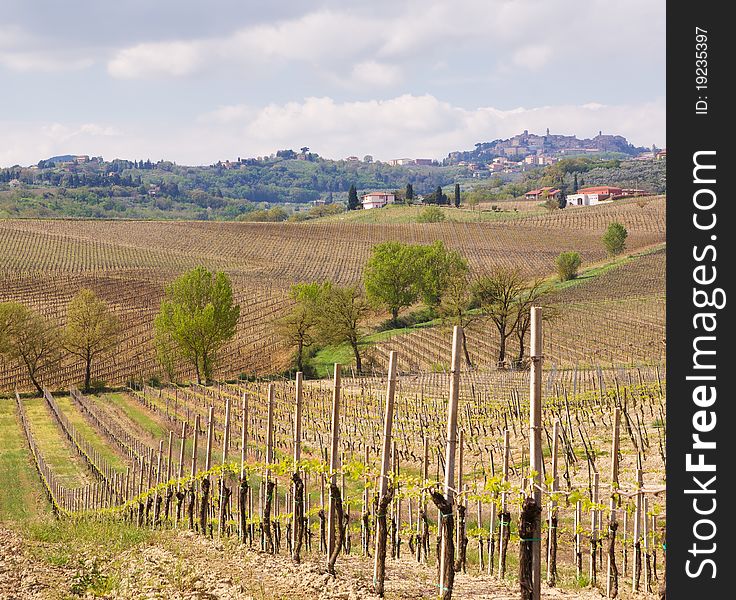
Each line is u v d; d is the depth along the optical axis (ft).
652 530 55.62
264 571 50.70
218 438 144.77
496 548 63.52
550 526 53.06
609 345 222.89
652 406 111.86
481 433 114.32
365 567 54.08
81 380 253.44
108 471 123.95
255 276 404.36
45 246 441.68
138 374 260.01
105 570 50.70
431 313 308.81
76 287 342.64
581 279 354.33
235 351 281.13
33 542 62.03
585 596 48.37
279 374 260.01
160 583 46.24
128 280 360.69
